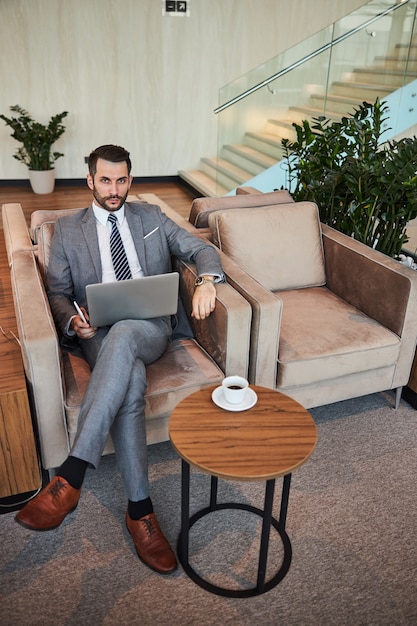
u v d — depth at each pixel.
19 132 5.64
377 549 1.71
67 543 1.71
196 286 2.03
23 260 2.14
